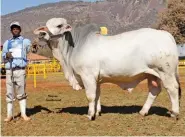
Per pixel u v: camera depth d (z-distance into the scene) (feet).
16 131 20.95
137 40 22.79
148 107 24.64
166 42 22.57
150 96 24.64
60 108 28.96
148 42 22.61
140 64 22.71
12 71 23.76
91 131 20.49
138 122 22.57
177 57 22.84
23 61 23.84
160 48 22.33
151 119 23.36
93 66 22.98
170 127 21.11
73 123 22.62
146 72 22.86
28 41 24.14
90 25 24.09
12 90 23.91
